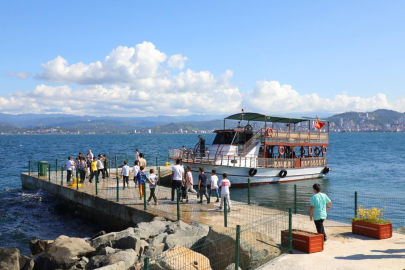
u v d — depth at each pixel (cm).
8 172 4703
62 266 1196
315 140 3772
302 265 899
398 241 1114
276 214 1578
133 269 975
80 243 1316
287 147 3591
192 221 1410
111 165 3700
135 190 2252
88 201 2100
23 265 1212
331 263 912
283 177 3428
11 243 1714
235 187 3084
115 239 1315
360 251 1011
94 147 11862
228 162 2997
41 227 1992
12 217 2153
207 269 894
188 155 3123
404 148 10950
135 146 12500
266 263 920
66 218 2192
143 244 1202
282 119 3466
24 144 14750
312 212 1082
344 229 1280
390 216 2016
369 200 2509
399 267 880
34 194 2753
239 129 3150
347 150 10062
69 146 12744
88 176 2831
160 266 851
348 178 4012
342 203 2373
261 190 3000
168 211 1633
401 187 3353
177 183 1812
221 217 1509
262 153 3369
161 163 5341
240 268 920
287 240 1036
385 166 5488
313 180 3762
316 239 1004
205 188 1823
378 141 17788
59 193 2508
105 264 1048
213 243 1016
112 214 1869
